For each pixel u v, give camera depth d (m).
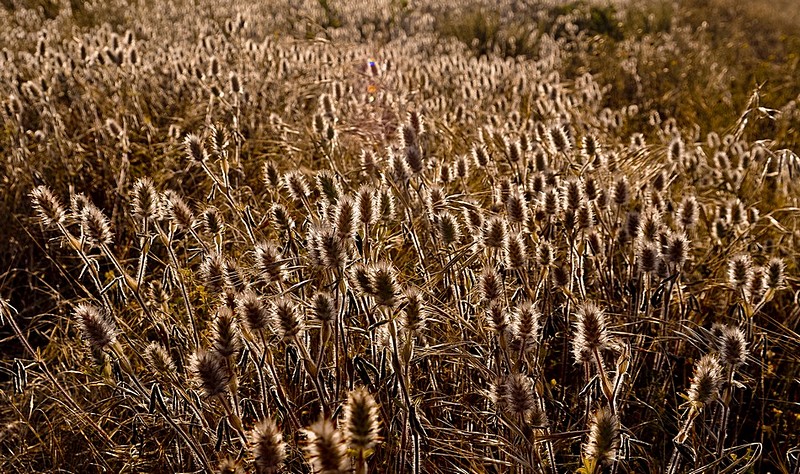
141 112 6.38
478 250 3.25
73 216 2.93
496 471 2.82
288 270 2.95
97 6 12.78
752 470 3.11
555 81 8.48
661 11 16.81
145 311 2.93
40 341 4.34
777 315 4.39
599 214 3.76
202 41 8.72
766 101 9.58
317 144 5.25
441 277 3.32
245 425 2.86
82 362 3.64
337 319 2.49
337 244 2.43
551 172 4.01
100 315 2.47
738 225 4.51
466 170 4.07
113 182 5.58
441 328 3.38
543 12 16.31
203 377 2.21
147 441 3.18
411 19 15.11
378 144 5.57
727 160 5.65
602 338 2.31
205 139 5.23
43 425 3.44
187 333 3.12
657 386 3.48
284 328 2.29
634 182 4.98
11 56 7.70
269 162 3.60
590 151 4.09
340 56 8.06
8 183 5.20
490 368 2.92
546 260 3.12
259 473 2.07
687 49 13.27
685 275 4.28
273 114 5.89
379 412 2.66
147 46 8.89
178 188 5.38
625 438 2.71
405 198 3.48
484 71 8.34
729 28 16.19
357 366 2.61
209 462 2.68
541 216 3.51
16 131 5.57
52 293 4.39
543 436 2.37
